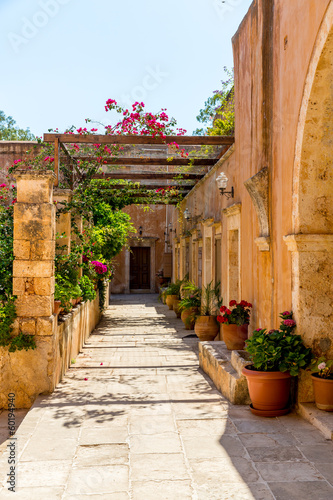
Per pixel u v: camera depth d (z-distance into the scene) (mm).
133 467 3900
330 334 5324
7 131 29094
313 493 3430
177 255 20062
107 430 4793
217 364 6617
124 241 14141
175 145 10203
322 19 4578
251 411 5320
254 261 7324
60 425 4965
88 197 9969
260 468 3850
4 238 7211
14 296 6363
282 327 5426
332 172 5293
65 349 7543
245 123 7957
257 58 7195
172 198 16703
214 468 3859
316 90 4930
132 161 10703
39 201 6426
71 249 8766
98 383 6883
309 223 5328
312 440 4449
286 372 5168
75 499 3373
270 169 6477
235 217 8680
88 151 10281
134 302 21688
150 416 5238
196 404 5719
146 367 8031
